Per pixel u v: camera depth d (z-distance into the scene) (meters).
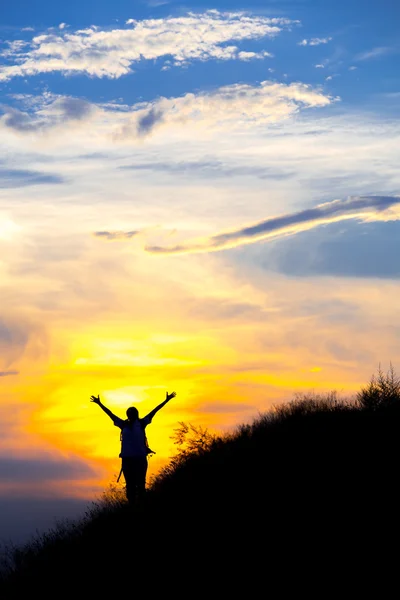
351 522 11.49
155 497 15.38
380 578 9.96
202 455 16.88
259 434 16.91
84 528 16.19
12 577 14.88
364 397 17.42
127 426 16.17
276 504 12.59
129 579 11.92
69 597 12.59
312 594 9.91
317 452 14.46
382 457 13.61
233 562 11.17
